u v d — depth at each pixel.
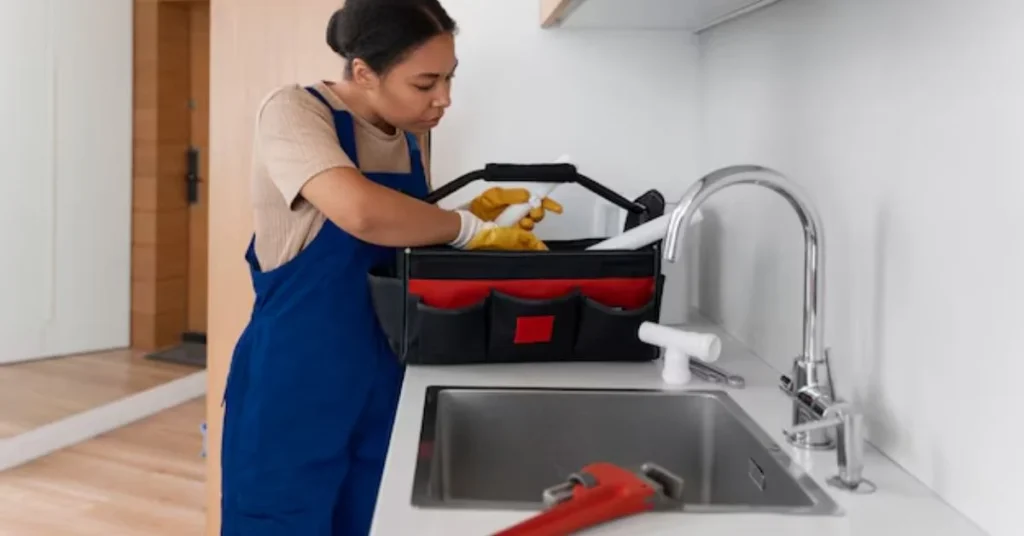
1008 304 0.75
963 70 0.82
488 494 1.24
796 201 0.99
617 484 0.84
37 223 4.18
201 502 2.88
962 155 0.82
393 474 0.92
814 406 0.96
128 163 4.56
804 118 1.26
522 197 1.56
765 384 1.30
